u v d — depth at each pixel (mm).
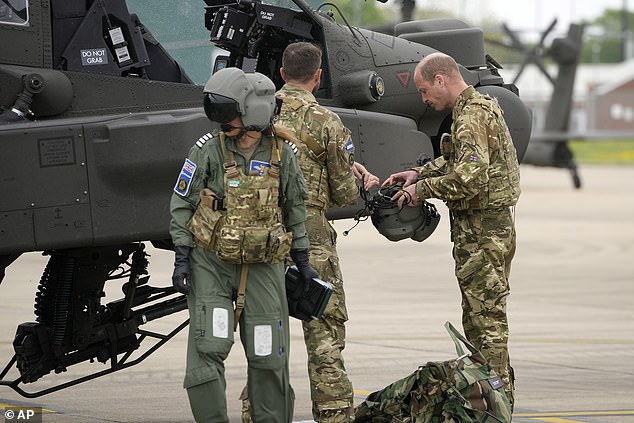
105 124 14727
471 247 15344
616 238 48000
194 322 12930
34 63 15523
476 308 15352
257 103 12852
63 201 14555
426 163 17094
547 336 25031
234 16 17516
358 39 18156
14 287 31500
